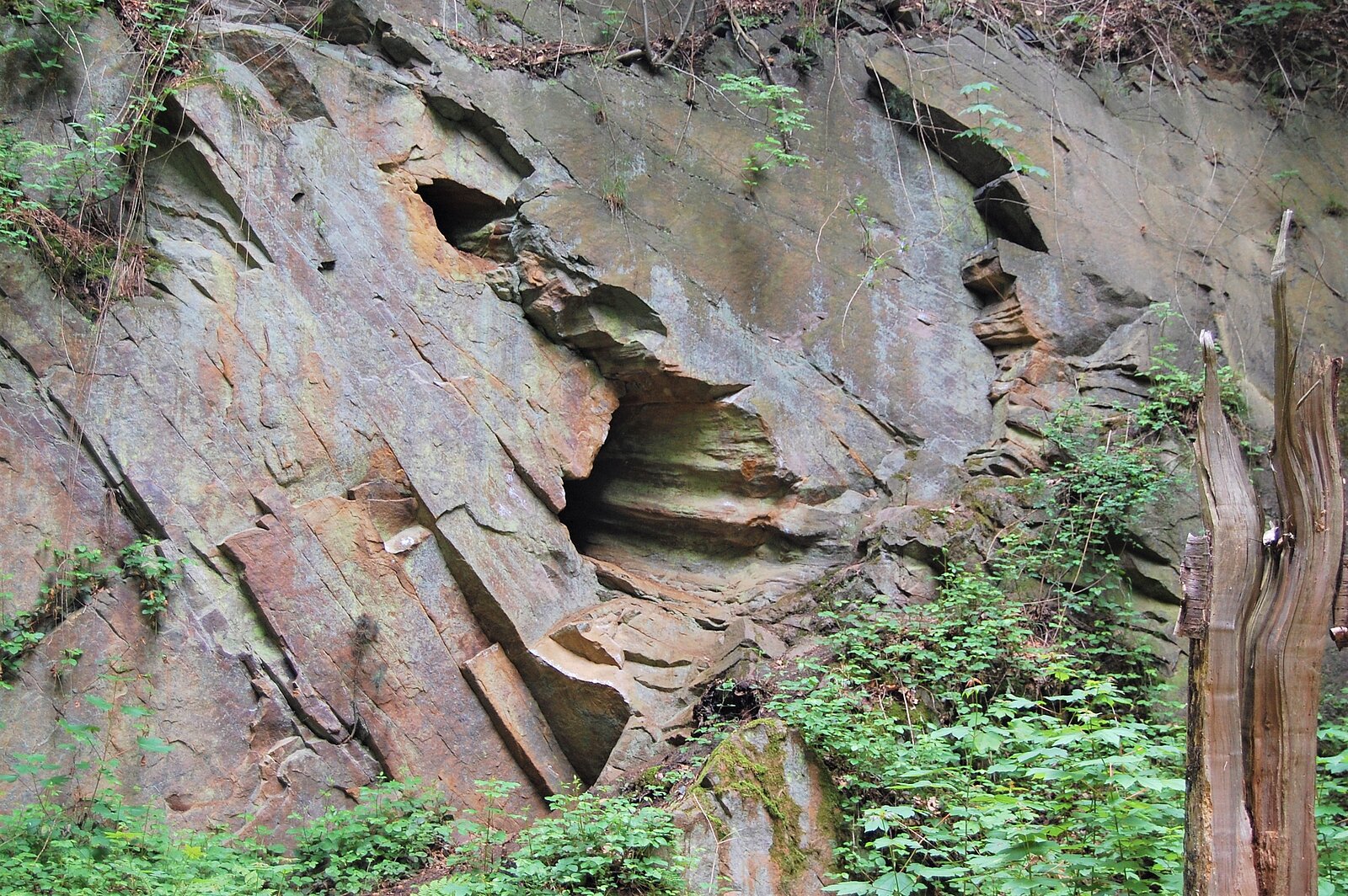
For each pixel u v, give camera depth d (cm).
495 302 769
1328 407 364
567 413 779
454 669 702
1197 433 388
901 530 769
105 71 684
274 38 732
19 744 581
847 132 911
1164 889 404
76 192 659
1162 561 785
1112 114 988
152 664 619
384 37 775
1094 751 450
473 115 785
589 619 723
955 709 664
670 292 802
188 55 704
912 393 875
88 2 675
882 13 956
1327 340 978
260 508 664
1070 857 414
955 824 485
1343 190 1036
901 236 909
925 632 695
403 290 738
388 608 687
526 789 703
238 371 674
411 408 719
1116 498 776
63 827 562
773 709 640
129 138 665
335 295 714
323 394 695
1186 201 980
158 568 623
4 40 657
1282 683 361
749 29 906
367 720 666
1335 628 367
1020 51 970
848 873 574
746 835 573
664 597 779
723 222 840
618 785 658
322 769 648
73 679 601
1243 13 1044
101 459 629
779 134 884
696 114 860
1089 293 912
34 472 613
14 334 623
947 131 927
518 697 712
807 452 832
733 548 834
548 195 786
